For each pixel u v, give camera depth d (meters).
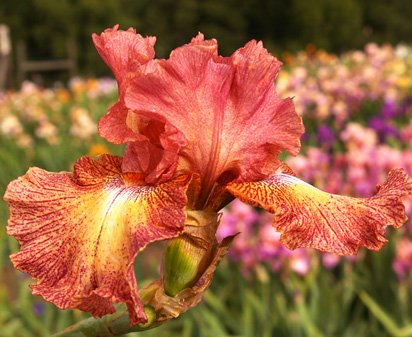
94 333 0.20
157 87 0.18
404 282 0.56
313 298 0.54
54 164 0.95
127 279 0.16
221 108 0.19
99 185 0.19
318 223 0.18
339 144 0.89
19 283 0.67
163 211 0.17
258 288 0.58
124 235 0.17
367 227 0.18
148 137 0.19
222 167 0.20
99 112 1.34
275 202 0.19
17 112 1.39
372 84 1.15
